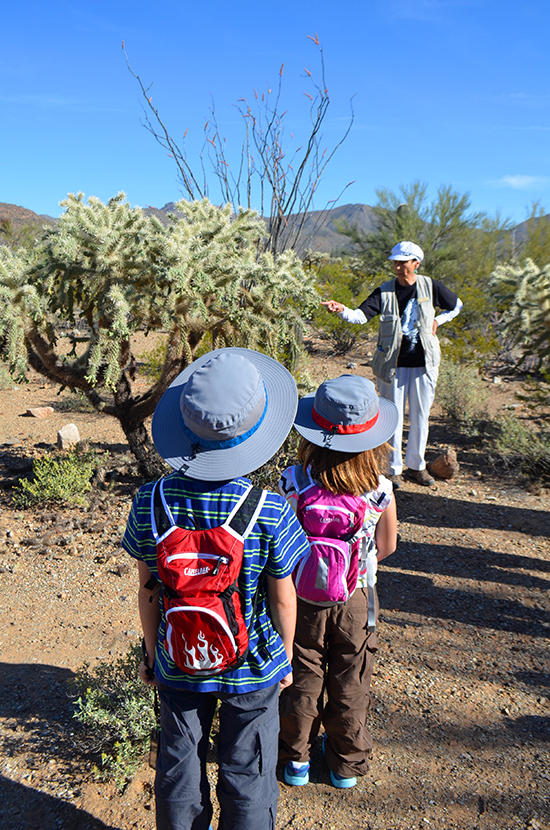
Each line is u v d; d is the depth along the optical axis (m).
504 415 7.62
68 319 5.02
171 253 4.52
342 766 2.36
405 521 5.08
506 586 4.07
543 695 2.99
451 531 4.90
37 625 3.55
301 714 2.29
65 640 3.40
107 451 6.23
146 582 1.76
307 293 5.14
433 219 16.73
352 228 18.59
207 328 5.27
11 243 20.39
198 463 1.62
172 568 1.54
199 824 1.73
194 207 5.15
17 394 9.12
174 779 1.68
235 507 1.61
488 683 3.09
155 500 1.65
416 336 5.36
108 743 2.61
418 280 5.36
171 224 5.01
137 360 10.38
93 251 4.65
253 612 1.67
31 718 2.78
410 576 4.21
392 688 3.04
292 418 1.73
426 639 3.48
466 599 3.91
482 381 9.73
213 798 2.37
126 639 3.40
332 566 2.10
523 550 4.58
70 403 8.42
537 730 2.74
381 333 5.32
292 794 2.39
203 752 1.75
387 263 17.16
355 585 2.15
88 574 4.16
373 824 2.24
